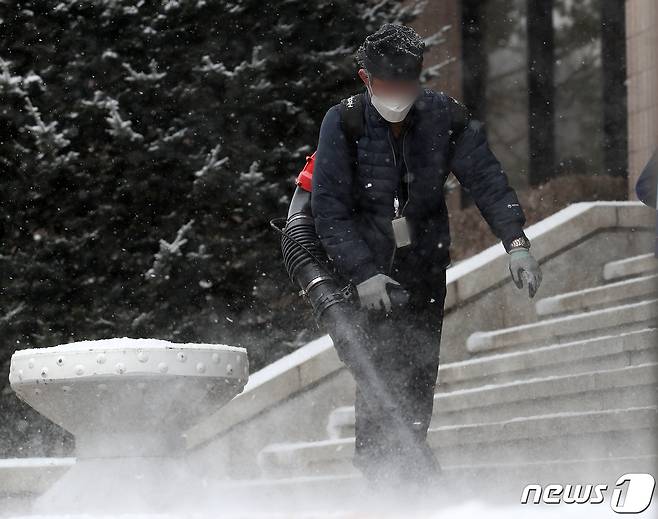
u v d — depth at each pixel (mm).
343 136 10352
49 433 23672
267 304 24422
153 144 23609
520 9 40969
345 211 10359
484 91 40844
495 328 18328
